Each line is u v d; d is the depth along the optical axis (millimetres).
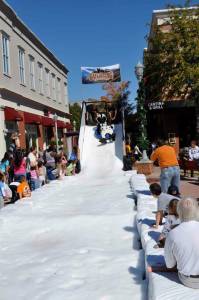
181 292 4457
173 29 29484
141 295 5387
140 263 6582
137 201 11023
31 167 16016
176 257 4668
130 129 43406
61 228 9312
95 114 28672
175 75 28562
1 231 9297
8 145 23609
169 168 11461
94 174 22469
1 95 22859
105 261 6816
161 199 7520
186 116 34156
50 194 14539
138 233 8242
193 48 28547
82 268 6547
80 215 10086
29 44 30141
